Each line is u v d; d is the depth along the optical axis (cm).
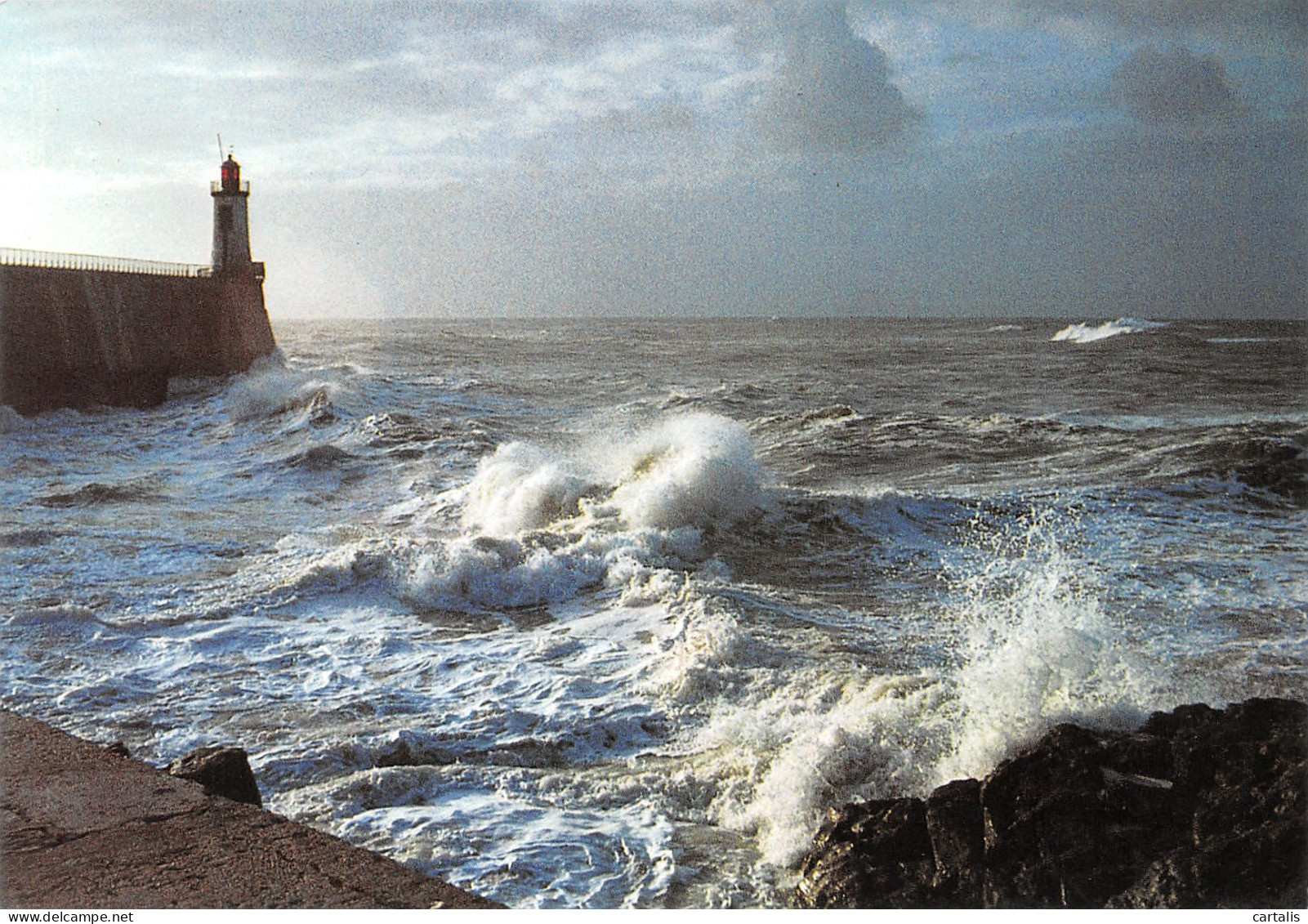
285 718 686
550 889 459
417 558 1006
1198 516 1273
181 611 921
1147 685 541
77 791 258
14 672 771
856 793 514
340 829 519
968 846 413
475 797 562
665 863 483
